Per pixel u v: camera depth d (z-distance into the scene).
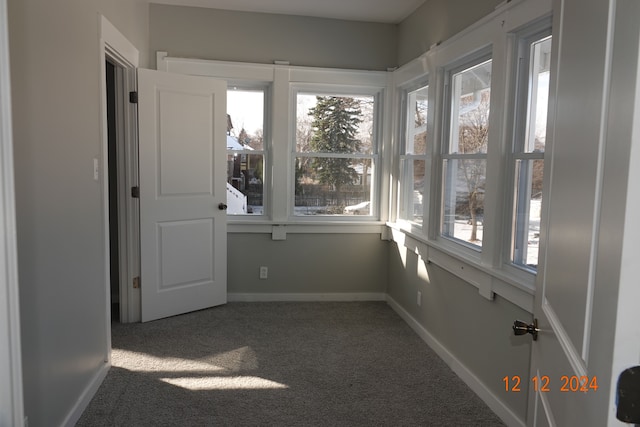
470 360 2.90
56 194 2.06
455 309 3.13
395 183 4.48
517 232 2.57
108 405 2.55
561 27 1.08
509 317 2.49
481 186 2.94
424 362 3.23
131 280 3.80
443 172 3.48
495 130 2.65
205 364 3.10
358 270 4.62
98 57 2.65
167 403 2.59
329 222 4.50
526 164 2.50
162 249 3.89
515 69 2.55
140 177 3.72
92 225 2.59
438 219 3.54
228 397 2.67
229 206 4.49
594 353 0.71
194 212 4.04
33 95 1.83
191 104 3.94
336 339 3.61
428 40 3.71
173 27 4.16
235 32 4.27
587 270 0.77
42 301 1.92
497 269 2.62
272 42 4.32
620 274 0.62
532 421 1.36
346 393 2.76
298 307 4.36
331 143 4.55
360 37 4.44
